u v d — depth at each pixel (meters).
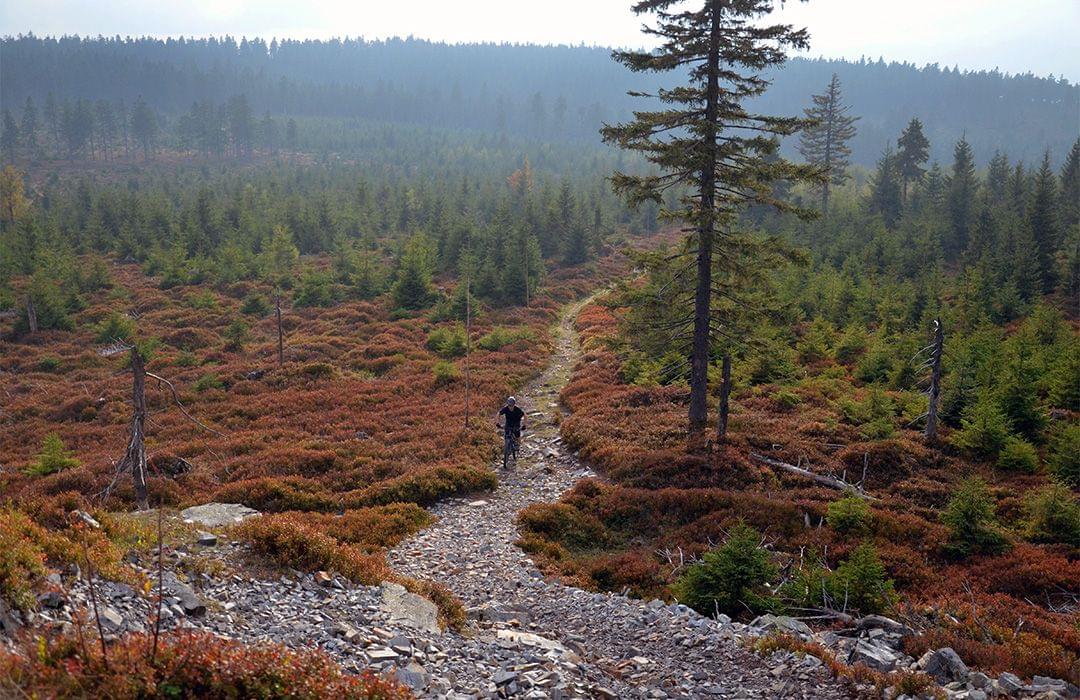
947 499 18.98
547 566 14.38
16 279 63.16
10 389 37.69
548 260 78.06
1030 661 9.08
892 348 31.84
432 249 67.12
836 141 81.88
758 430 23.38
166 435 27.77
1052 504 16.72
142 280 67.38
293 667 6.41
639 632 10.66
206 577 9.84
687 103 21.33
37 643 5.89
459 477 19.86
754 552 12.31
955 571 14.47
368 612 10.01
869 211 77.50
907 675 8.16
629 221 108.38
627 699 8.38
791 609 11.39
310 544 11.38
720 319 22.95
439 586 11.99
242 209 88.50
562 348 44.19
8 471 23.94
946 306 40.16
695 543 15.47
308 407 30.14
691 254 22.81
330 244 84.19
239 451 23.61
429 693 7.80
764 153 20.73
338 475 20.25
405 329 47.19
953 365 26.84
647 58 20.80
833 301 42.31
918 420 24.78
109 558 9.07
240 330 45.81
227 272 65.31
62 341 48.50
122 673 5.50
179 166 192.25
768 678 8.72
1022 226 53.94
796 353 34.62
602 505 17.72
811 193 93.69
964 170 74.19
